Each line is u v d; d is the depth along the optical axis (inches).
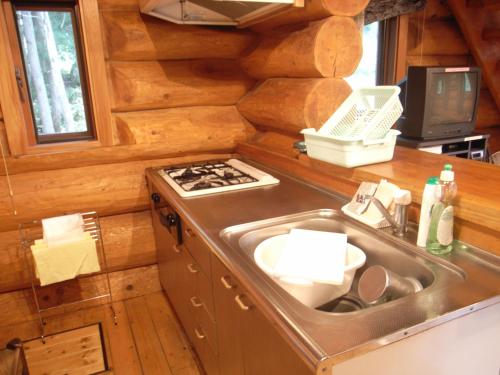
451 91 113.4
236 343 49.4
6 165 82.6
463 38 141.3
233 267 43.5
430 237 44.9
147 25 85.2
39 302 94.6
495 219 40.6
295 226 57.7
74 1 82.7
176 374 76.6
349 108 67.3
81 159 87.6
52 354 83.4
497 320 37.7
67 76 87.1
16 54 80.7
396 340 31.8
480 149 124.0
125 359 81.1
